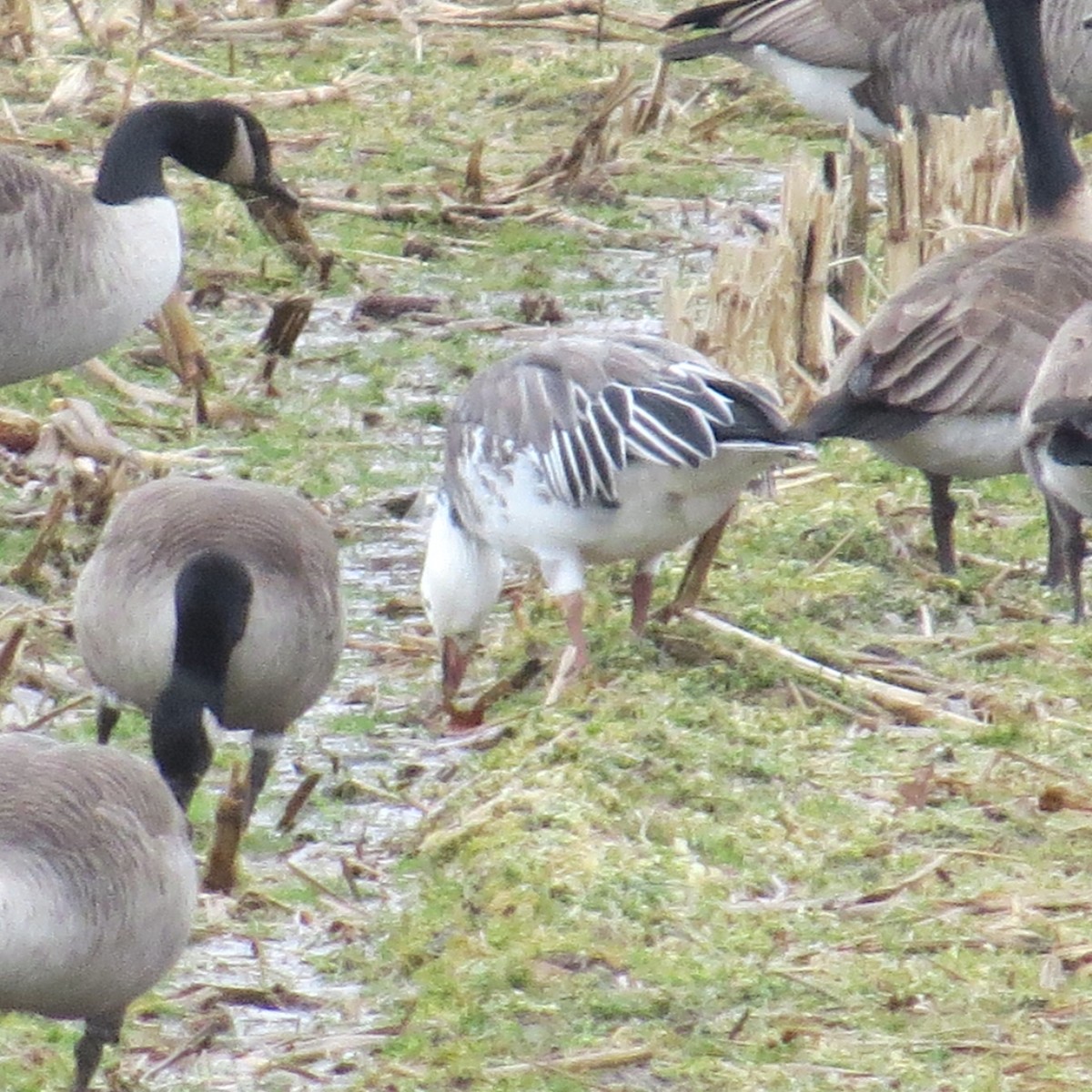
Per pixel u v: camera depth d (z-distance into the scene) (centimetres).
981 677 1216
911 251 1678
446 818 1077
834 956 933
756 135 2241
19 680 1202
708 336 1492
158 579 1021
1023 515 1448
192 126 1567
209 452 1520
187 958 962
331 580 1077
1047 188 1468
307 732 1184
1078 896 975
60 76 2241
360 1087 859
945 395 1205
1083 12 1992
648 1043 873
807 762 1109
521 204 1992
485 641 1299
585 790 1066
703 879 990
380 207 1978
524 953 929
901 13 2034
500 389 1190
